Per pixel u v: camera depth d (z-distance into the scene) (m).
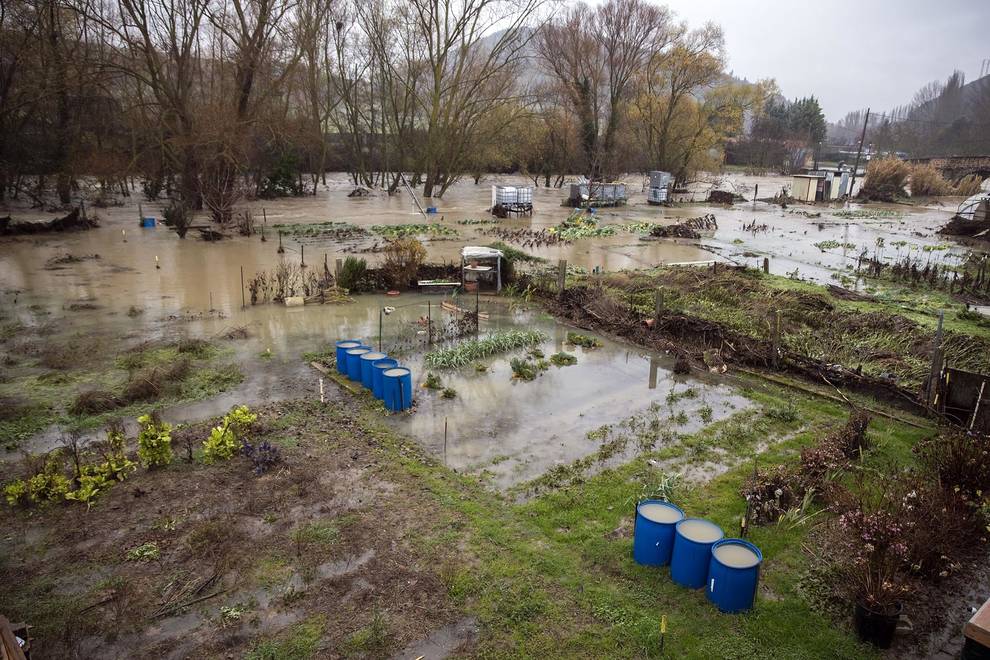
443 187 45.53
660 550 6.38
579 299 15.99
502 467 8.49
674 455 8.89
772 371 12.11
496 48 43.25
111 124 36.22
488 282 18.11
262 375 11.66
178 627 5.61
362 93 55.12
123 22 29.75
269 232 28.58
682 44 50.66
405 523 7.13
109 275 19.55
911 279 20.23
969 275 19.03
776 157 93.50
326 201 43.22
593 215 37.31
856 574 5.99
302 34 37.66
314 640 5.46
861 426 9.02
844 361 12.42
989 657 4.65
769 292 17.22
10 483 7.83
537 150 56.75
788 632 5.65
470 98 47.12
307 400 10.51
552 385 11.41
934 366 10.05
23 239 24.88
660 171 49.03
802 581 6.32
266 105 36.75
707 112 58.41
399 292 17.67
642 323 14.36
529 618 5.75
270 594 6.02
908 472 8.23
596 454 8.86
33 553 6.58
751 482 7.80
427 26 41.78
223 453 8.43
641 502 6.81
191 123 31.22
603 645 5.45
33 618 5.69
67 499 7.46
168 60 33.28
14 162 30.89
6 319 14.76
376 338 13.75
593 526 7.17
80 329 14.11
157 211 34.12
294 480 7.97
